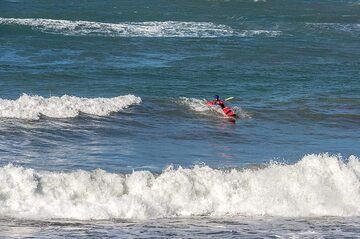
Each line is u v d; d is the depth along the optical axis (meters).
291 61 152.75
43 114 93.81
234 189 65.50
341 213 64.50
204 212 63.22
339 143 90.50
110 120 95.44
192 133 92.38
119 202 61.75
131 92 116.94
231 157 80.31
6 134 85.44
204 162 77.25
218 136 91.69
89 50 152.88
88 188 63.28
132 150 81.88
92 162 75.50
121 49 155.50
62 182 63.19
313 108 110.12
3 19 185.12
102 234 55.62
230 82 128.62
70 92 115.00
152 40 168.25
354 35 194.12
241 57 154.00
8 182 62.31
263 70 141.25
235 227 58.88
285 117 104.44
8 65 133.25
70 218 59.91
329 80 134.38
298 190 66.44
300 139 92.12
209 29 189.88
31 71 128.25
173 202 63.56
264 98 116.50
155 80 127.00
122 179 64.56
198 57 151.00
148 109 102.38
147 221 60.06
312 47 171.25
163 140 87.88
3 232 55.09
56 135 86.75
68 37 166.75
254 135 93.31
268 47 167.50
